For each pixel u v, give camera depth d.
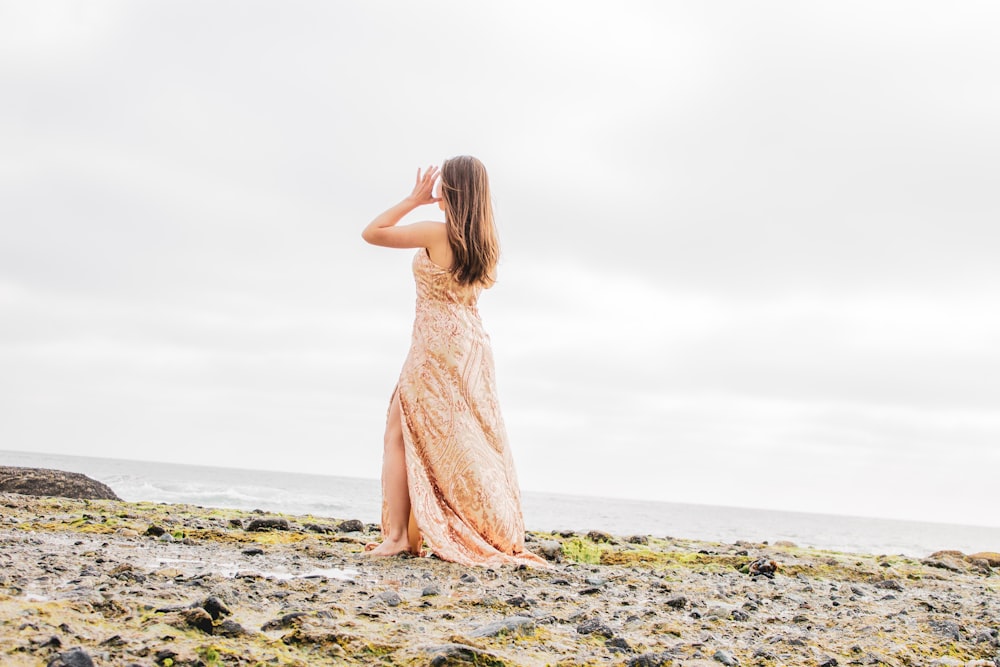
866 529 109.31
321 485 117.31
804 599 4.90
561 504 118.50
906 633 3.71
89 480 13.87
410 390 5.38
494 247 5.49
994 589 6.60
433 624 3.15
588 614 3.53
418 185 5.43
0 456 161.00
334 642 2.67
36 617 2.56
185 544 5.56
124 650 2.36
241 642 2.61
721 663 2.87
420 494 5.21
